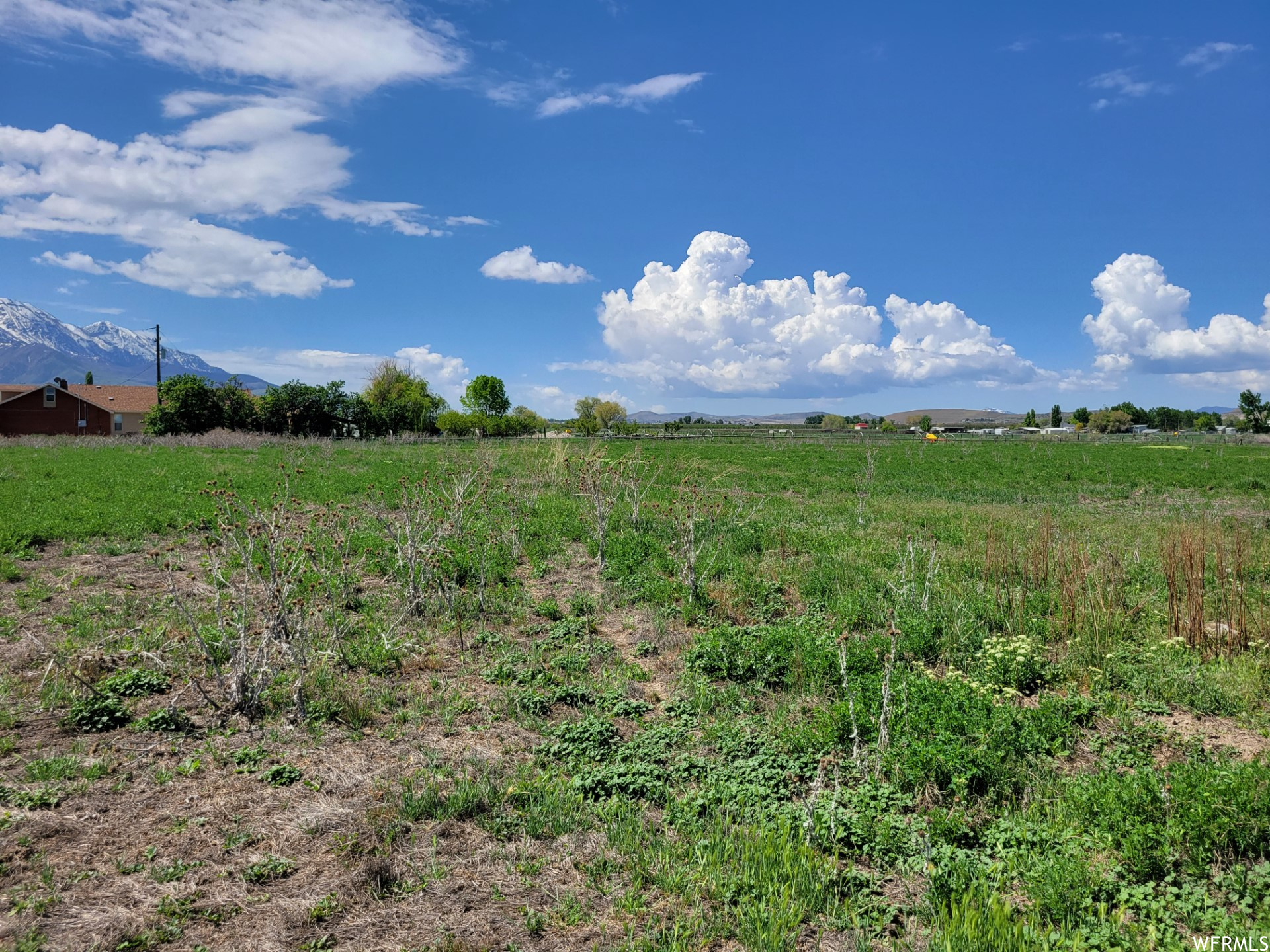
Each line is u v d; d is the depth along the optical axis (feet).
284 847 13.70
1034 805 16.05
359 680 22.47
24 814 13.94
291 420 165.37
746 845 14.14
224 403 163.63
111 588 30.45
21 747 16.88
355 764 17.21
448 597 29.99
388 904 12.42
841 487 79.46
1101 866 13.60
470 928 11.93
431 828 14.62
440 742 18.76
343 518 42.29
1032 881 13.24
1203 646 25.63
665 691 23.44
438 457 95.45
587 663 25.08
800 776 17.67
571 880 13.38
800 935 12.27
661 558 38.27
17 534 37.19
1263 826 13.85
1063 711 20.68
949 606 29.99
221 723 18.67
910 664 25.07
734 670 24.48
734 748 18.84
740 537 43.68
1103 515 58.23
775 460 119.55
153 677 20.88
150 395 229.04
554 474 66.03
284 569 24.25
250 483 60.64
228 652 22.57
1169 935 11.84
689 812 15.64
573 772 17.54
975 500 69.92
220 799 15.21
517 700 21.20
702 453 135.13
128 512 45.14
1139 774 15.52
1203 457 128.57
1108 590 29.68
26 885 12.09
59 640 23.88
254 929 11.59
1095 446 174.70
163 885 12.35
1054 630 27.99
